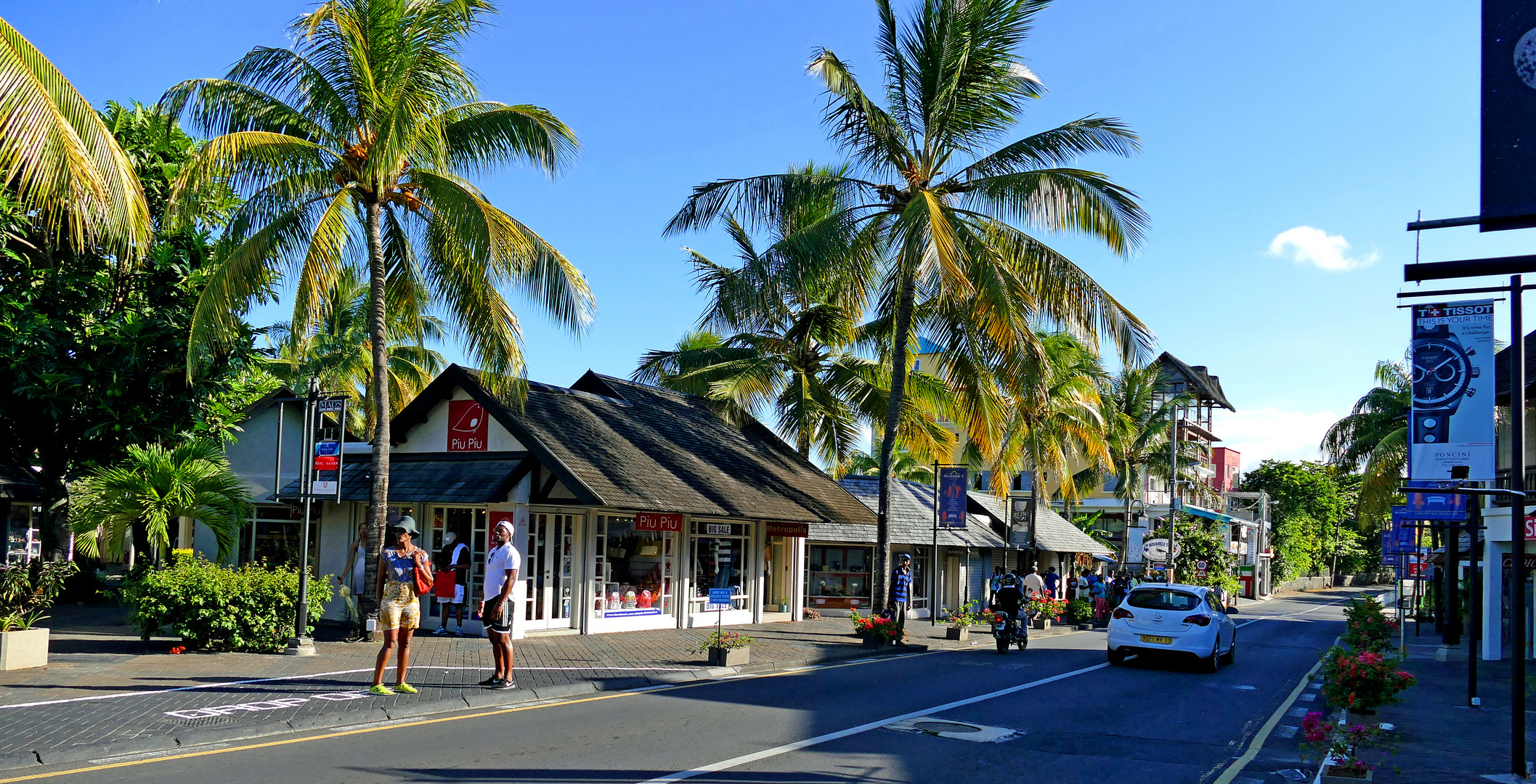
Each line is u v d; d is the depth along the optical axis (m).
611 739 9.68
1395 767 9.20
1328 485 78.81
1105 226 19.52
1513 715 9.14
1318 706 14.22
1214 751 10.45
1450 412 9.80
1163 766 9.59
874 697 13.42
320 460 15.05
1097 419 33.88
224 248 16.88
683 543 22.66
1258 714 13.29
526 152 17.03
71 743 8.40
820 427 30.25
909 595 30.02
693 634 20.81
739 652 16.34
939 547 34.56
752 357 29.30
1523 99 6.98
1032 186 19.64
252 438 21.86
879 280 23.73
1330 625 36.56
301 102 16.64
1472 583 14.00
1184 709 13.42
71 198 9.24
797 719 11.29
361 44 15.57
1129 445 44.31
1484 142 7.09
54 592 14.27
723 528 24.11
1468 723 12.60
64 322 18.88
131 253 18.72
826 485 27.00
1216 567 49.34
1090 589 33.12
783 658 17.45
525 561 18.44
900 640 21.11
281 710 10.24
